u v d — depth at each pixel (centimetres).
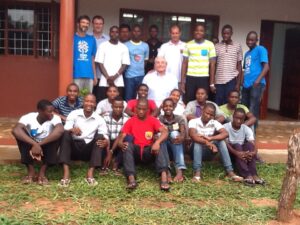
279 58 1052
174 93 549
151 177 519
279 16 863
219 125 532
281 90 1002
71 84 531
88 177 488
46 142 470
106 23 802
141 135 504
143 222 389
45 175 509
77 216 394
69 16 559
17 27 779
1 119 777
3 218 374
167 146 528
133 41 650
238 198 470
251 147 533
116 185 483
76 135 498
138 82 648
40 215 392
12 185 473
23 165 548
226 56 628
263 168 584
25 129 479
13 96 797
